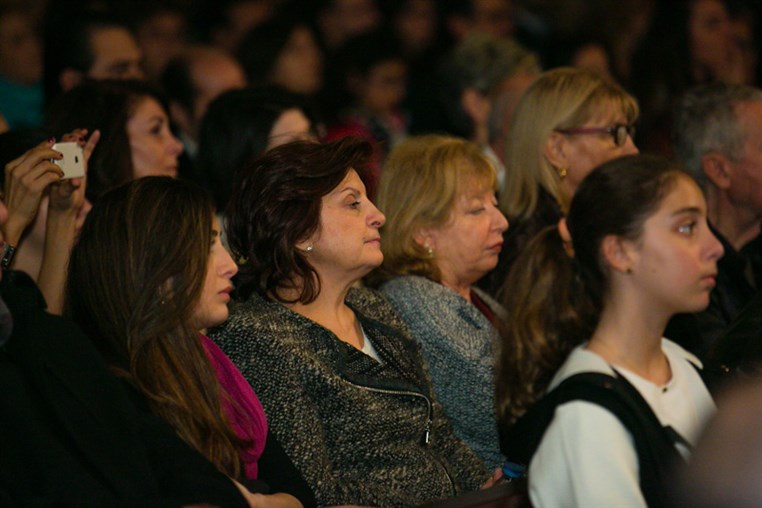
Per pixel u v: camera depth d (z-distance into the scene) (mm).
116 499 5480
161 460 5816
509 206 9242
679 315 8172
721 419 3404
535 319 6934
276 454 6559
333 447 6793
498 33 17234
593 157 9086
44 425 5547
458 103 13398
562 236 6648
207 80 12258
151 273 6109
